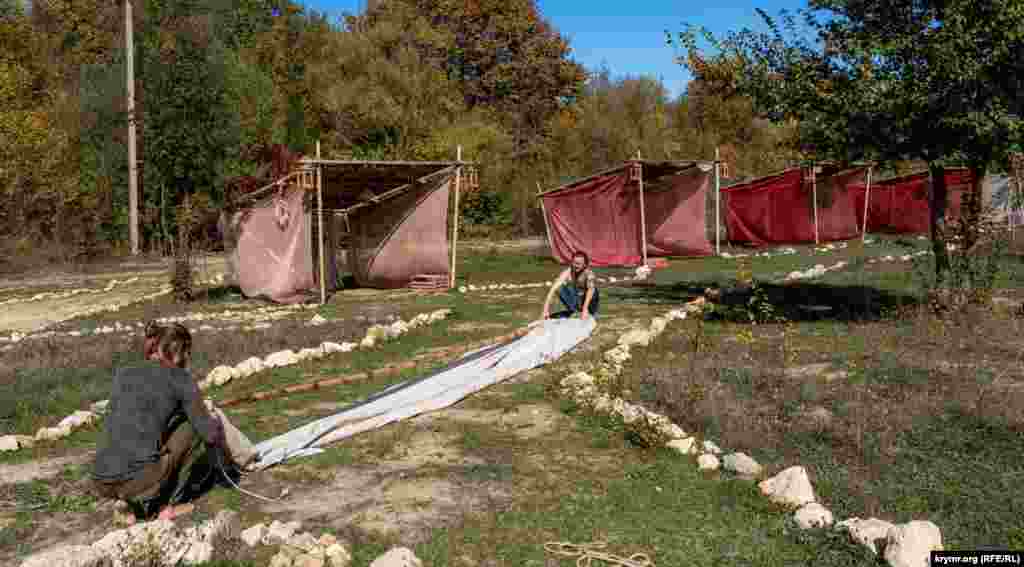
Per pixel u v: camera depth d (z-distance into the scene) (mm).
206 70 31625
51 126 31172
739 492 4957
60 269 25578
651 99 50156
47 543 4449
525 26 52781
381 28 42531
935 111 9711
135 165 29719
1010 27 8984
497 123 48188
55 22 43656
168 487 4805
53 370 8703
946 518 4496
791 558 4078
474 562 4078
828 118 10289
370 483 5254
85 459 5973
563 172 42656
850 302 12625
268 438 6375
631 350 9273
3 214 27016
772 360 8398
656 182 23484
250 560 4113
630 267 21719
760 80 10883
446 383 7789
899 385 7148
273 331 11133
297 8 47719
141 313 14648
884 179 31000
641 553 4129
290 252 15984
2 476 5590
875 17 10211
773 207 27797
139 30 32406
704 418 6336
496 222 37781
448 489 5105
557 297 15039
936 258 10672
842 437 5840
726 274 18406
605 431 6301
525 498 4926
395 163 16438
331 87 37750
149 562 3973
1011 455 5398
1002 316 9977
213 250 31562
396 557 3910
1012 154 9586
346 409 7039
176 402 4727
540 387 7805
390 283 18734
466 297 15953
